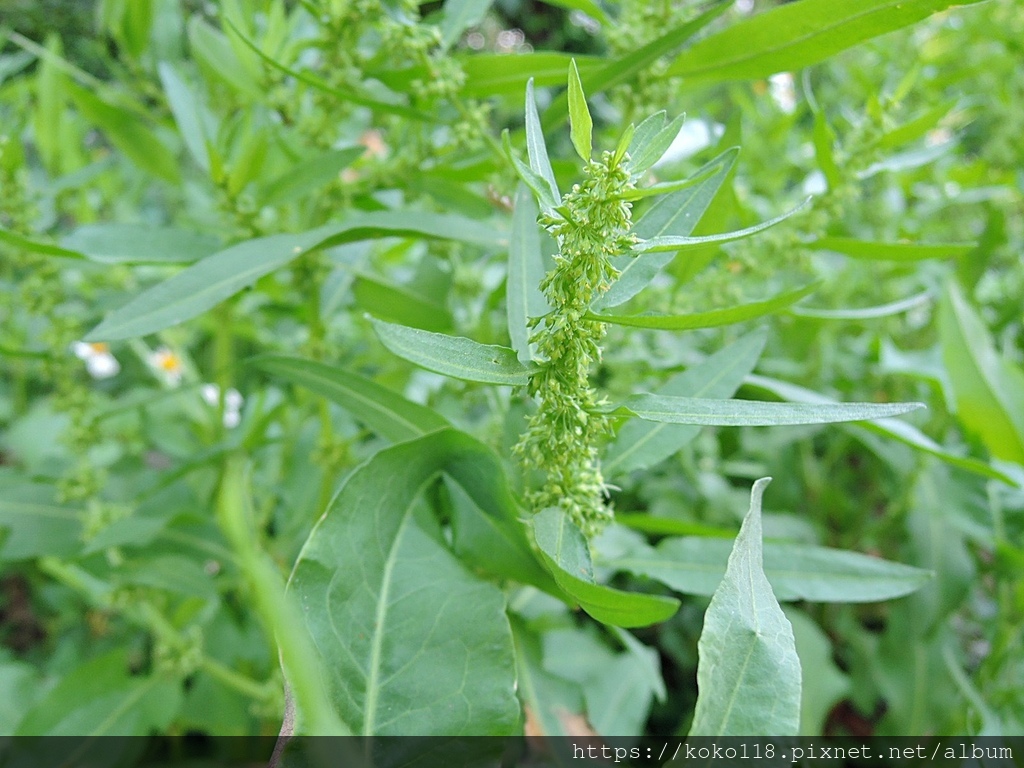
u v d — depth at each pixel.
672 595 0.63
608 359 0.45
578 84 0.20
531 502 0.28
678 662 0.62
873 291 0.64
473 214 0.42
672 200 0.27
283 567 0.49
